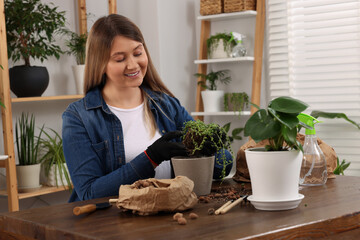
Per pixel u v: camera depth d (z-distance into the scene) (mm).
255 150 1346
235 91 3912
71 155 1866
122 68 1875
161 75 3920
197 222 1182
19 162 3436
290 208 1276
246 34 3844
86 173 1829
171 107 2154
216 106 3836
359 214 1236
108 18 1908
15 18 3301
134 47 1876
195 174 1549
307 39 3479
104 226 1188
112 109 2031
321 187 1617
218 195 1527
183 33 4105
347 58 3354
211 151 1585
